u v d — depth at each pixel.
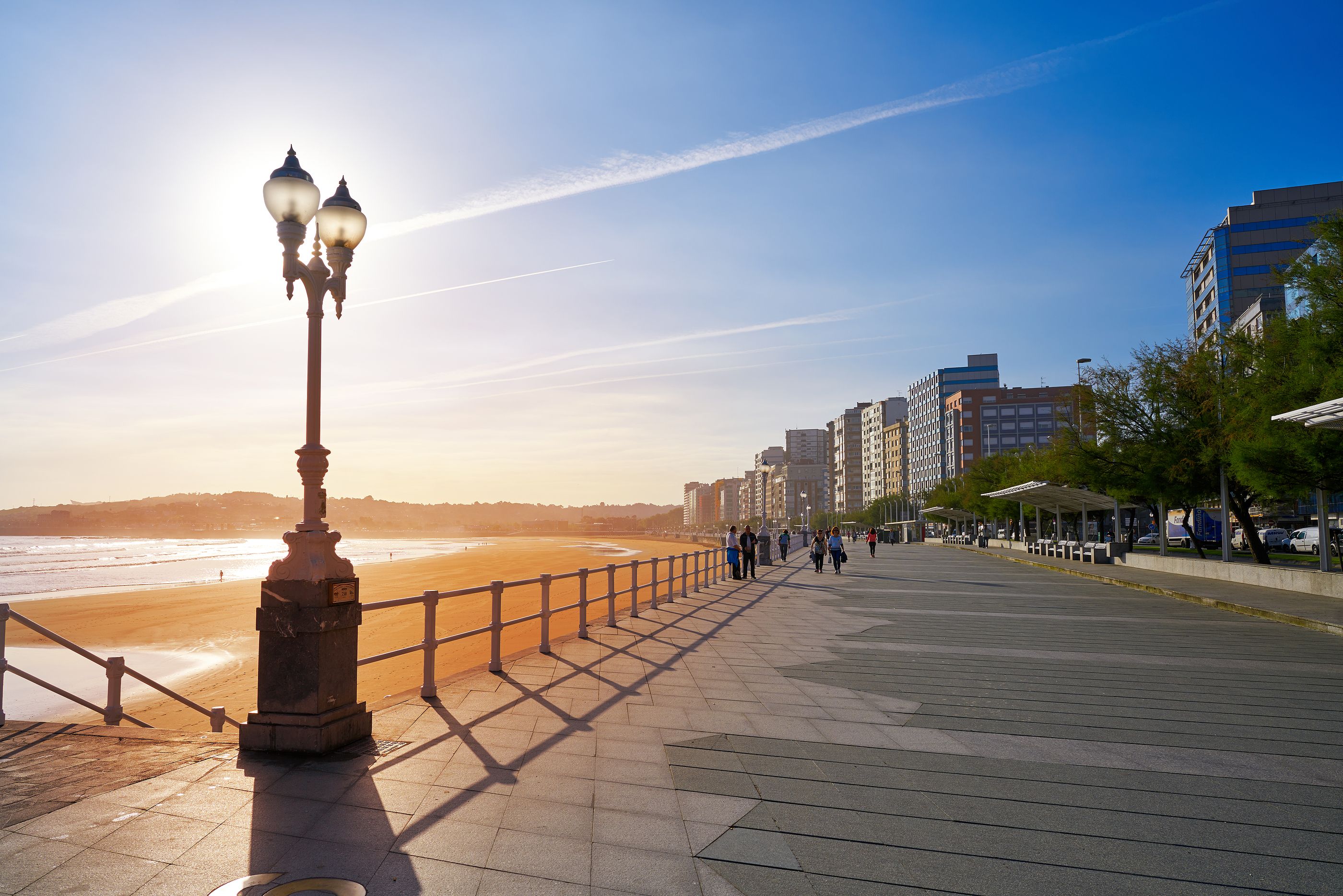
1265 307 46.62
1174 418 25.97
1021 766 5.72
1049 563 33.19
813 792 5.10
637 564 14.69
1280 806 4.92
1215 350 25.77
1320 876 3.91
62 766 5.28
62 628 25.80
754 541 27.41
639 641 11.58
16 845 4.04
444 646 20.33
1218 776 5.50
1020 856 4.13
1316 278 17.56
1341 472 17.52
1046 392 141.75
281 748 5.64
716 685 8.42
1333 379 16.39
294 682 5.66
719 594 19.78
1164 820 4.67
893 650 10.92
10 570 62.28
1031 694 8.15
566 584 42.53
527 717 6.93
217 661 19.59
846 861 4.05
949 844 4.28
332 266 6.36
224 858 3.94
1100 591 21.36
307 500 5.83
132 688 16.20
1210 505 29.70
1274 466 18.44
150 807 4.60
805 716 7.11
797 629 13.17
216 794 4.83
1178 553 40.91
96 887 3.59
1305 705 7.74
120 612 30.41
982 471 61.97
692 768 5.55
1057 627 13.65
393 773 5.28
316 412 5.97
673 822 4.55
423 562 70.94
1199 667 9.77
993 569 31.47
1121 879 3.87
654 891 3.68
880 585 23.03
